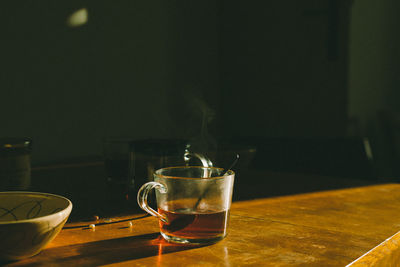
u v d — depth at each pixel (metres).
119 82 2.14
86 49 1.98
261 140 1.78
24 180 0.80
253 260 0.50
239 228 0.64
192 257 0.51
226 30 2.71
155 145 0.75
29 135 1.78
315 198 0.87
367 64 2.78
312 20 2.36
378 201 0.84
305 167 1.64
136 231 0.62
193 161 0.78
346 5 2.30
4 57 1.67
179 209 0.55
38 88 1.80
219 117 2.76
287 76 2.48
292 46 2.45
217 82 2.75
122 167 0.95
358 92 2.60
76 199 0.82
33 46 1.77
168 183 0.55
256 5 2.57
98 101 2.05
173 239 0.56
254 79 2.61
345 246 0.56
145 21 2.25
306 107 2.42
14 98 1.71
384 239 0.59
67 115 1.92
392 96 3.49
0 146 0.76
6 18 1.67
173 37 2.42
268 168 1.73
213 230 0.56
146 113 2.29
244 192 0.93
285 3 2.45
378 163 3.02
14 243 0.46
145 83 2.27
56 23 1.86
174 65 2.44
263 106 2.58
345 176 1.55
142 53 2.25
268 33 2.54
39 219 0.46
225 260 0.50
